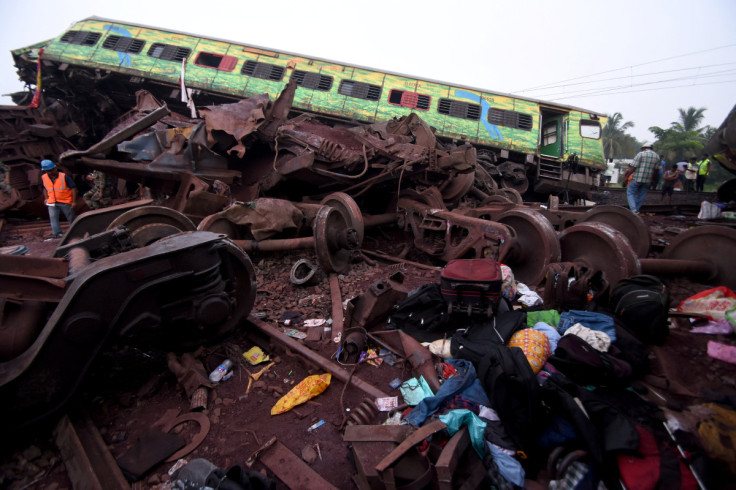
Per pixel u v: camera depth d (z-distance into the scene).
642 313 3.13
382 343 3.38
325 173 6.48
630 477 1.98
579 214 6.38
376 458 2.03
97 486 1.97
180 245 2.77
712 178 43.34
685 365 2.93
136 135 6.87
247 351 3.48
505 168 14.44
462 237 5.98
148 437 2.47
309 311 4.25
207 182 6.80
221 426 2.60
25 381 2.29
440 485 1.89
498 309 3.50
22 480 2.16
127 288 2.56
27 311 2.51
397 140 6.83
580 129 15.16
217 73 14.74
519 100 15.23
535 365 2.73
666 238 7.15
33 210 10.83
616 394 2.52
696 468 1.98
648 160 8.95
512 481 2.03
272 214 5.68
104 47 14.67
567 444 2.16
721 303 3.50
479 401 2.51
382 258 6.49
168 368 3.14
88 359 2.49
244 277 3.50
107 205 9.87
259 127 6.80
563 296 3.60
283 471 2.20
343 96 14.97
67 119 14.91
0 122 11.44
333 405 2.78
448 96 15.14
